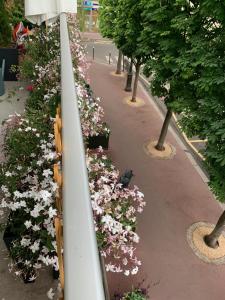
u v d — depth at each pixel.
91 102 6.22
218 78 5.28
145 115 13.45
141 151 10.77
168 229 7.65
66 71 3.59
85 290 1.05
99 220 3.87
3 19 9.97
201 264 6.90
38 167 3.90
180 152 11.02
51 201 3.24
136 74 13.62
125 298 5.46
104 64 20.17
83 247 1.22
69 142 2.07
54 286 4.45
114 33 11.41
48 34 8.59
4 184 4.09
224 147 5.10
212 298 6.24
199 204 8.65
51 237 3.23
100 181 4.02
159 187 9.12
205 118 5.48
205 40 5.99
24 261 3.72
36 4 8.45
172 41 6.92
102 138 8.88
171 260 6.86
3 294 4.30
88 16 28.52
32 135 4.39
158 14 7.05
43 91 5.92
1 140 6.22
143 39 8.06
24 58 8.80
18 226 4.06
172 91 7.56
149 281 6.31
